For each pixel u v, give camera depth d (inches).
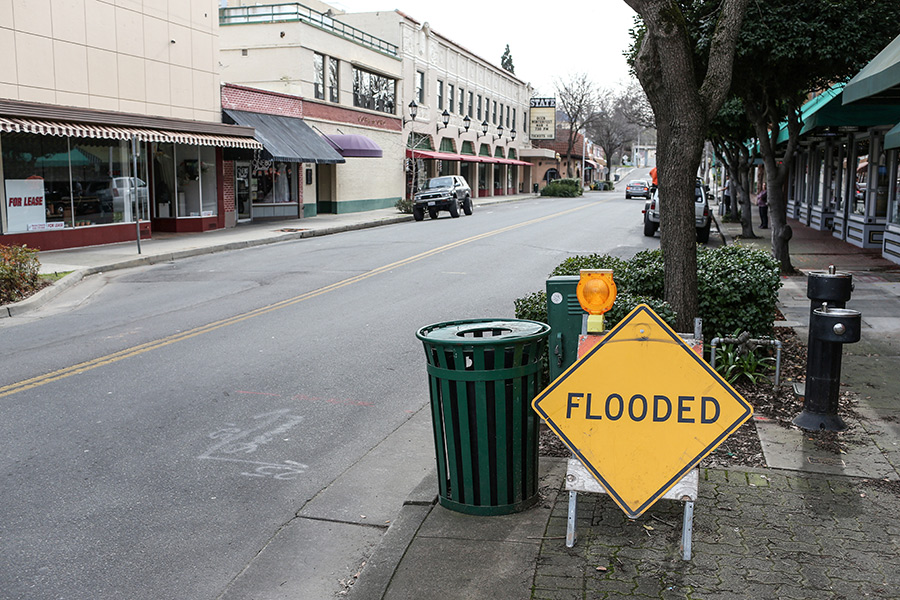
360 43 1402.6
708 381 160.1
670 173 271.7
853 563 157.5
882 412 253.1
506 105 2474.2
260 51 1210.0
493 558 163.3
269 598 161.8
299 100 1194.6
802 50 522.9
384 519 197.9
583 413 164.7
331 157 1187.3
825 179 989.2
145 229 879.7
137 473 226.8
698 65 553.0
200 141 890.7
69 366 344.2
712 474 204.7
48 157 746.2
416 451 243.4
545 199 2327.8
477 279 598.2
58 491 214.1
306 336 403.2
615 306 264.7
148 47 860.0
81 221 790.5
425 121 1759.4
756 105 578.9
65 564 175.3
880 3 522.9
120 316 464.4
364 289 552.4
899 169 665.0
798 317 416.5
